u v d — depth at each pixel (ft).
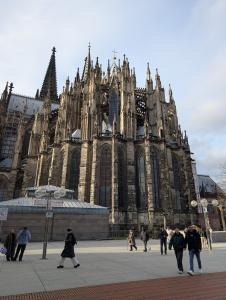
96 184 189.98
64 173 196.85
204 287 36.52
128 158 205.57
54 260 66.08
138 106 260.21
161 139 213.46
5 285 37.88
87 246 112.98
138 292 33.83
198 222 208.85
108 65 279.49
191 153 250.98
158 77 258.37
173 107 263.29
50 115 267.80
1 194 264.93
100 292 33.83
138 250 94.38
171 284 38.55
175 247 49.24
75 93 252.21
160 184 201.46
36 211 150.10
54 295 32.42
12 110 340.80
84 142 206.28
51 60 461.78
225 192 238.27
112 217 178.70
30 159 247.91
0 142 303.68
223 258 69.92
